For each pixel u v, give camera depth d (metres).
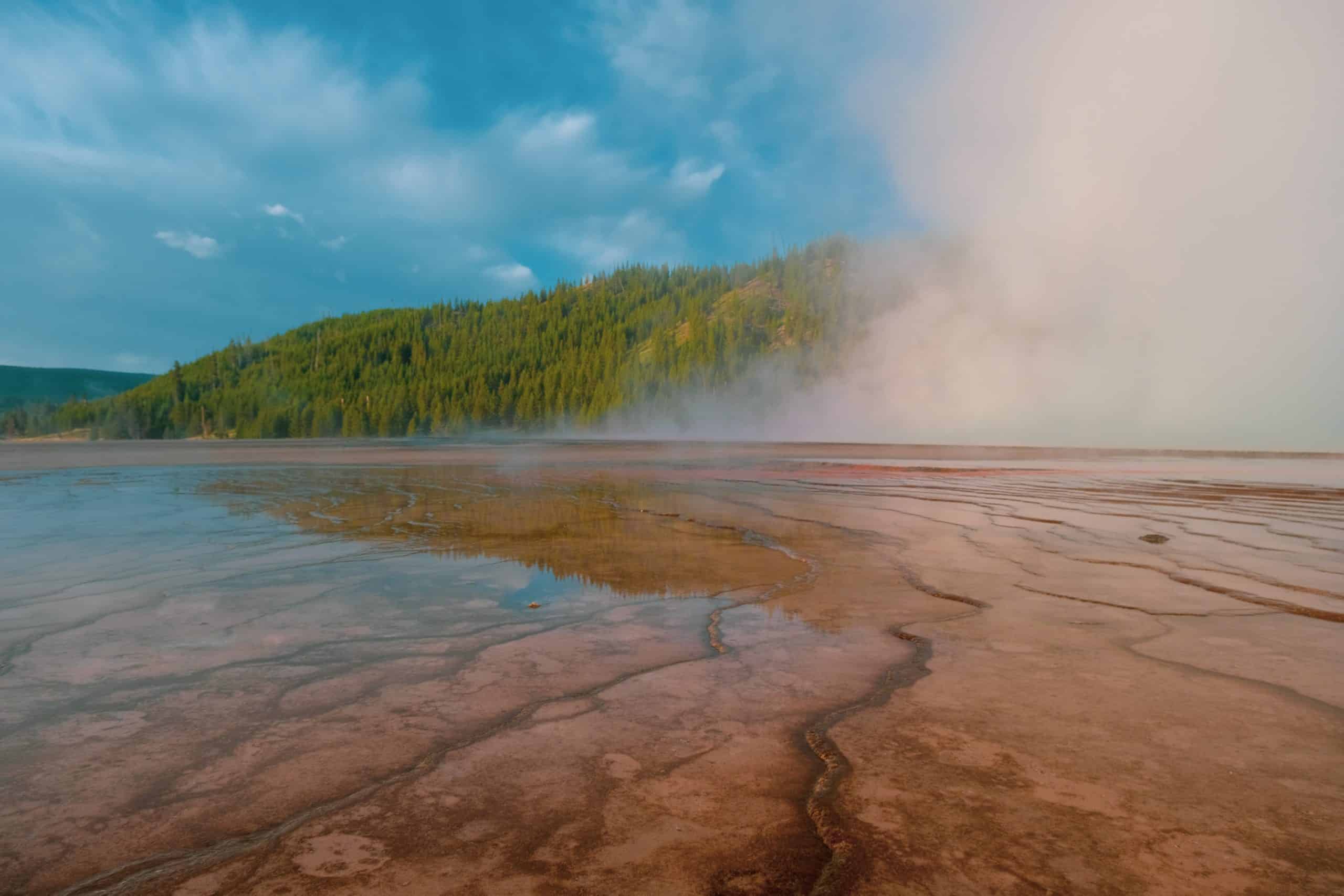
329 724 3.04
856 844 2.11
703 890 1.88
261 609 5.06
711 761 2.70
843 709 3.24
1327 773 2.58
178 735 2.92
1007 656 4.03
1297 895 1.84
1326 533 8.89
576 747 2.82
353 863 2.02
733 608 5.15
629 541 8.19
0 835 2.17
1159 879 1.91
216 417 128.50
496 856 2.05
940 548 7.74
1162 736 2.91
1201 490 15.15
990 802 2.37
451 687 3.52
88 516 10.23
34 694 3.40
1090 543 8.09
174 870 1.99
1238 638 4.38
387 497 13.24
